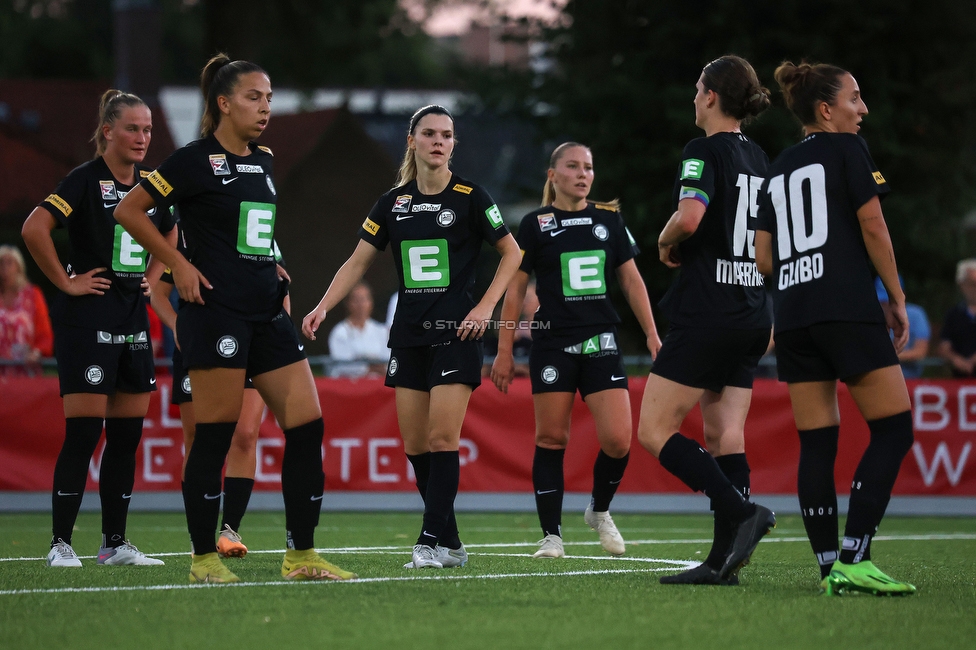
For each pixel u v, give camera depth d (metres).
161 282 24.31
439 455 22.02
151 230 18.30
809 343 18.12
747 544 18.59
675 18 71.12
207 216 18.56
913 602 16.88
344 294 22.66
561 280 26.00
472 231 22.42
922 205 71.75
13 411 39.88
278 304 19.12
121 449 23.77
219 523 36.25
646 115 71.19
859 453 38.88
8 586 18.98
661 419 18.89
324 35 127.69
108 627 15.04
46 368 41.97
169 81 173.88
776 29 69.31
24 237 22.69
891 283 17.83
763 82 66.38
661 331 70.50
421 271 22.17
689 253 19.16
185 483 18.98
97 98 142.25
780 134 65.06
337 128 117.06
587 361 25.88
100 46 174.75
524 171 81.50
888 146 70.00
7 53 170.75
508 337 26.78
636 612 15.99
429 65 175.88
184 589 18.25
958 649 13.63
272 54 140.00
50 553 23.08
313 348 112.69
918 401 39.69
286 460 19.52
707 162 18.94
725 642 13.99
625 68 72.31
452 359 21.89
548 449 25.86
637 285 26.98
